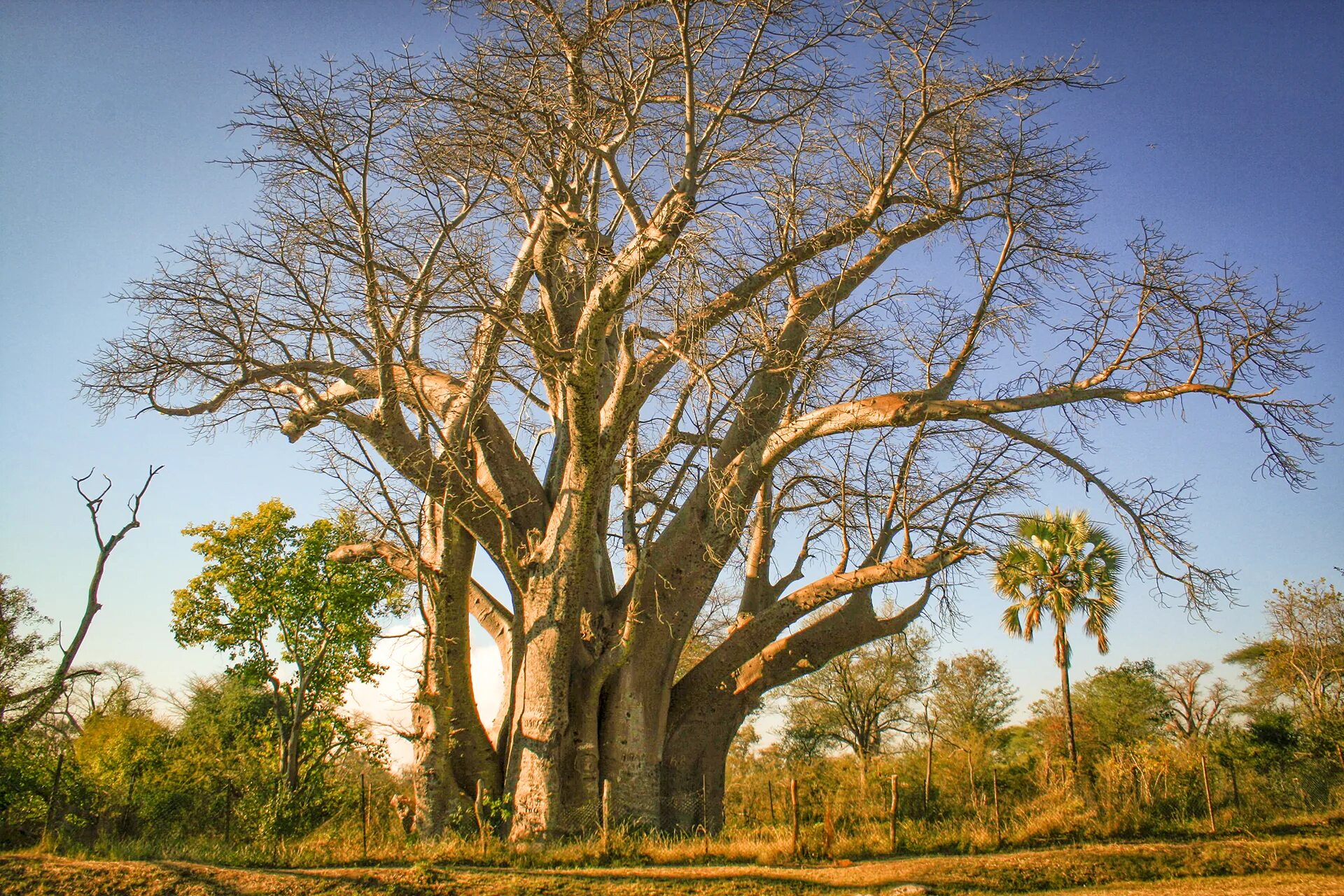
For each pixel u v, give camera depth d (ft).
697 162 43.04
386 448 46.50
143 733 71.26
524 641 45.47
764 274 45.09
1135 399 43.50
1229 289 41.88
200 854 36.81
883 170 48.16
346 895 30.19
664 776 49.55
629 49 44.70
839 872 35.94
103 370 43.75
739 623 55.88
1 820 38.91
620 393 42.65
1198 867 37.04
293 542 72.38
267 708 87.04
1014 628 72.84
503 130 40.91
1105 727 115.55
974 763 77.25
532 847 39.83
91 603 41.24
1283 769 64.49
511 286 47.47
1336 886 33.19
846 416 45.83
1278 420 42.14
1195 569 42.47
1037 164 45.19
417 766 44.88
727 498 48.29
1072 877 35.63
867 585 49.21
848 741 111.75
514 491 49.60
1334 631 100.53
